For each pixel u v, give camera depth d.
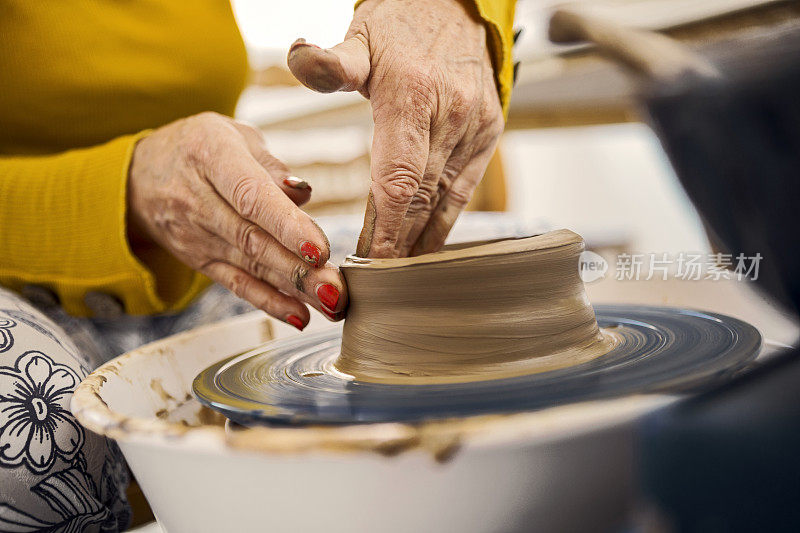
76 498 0.55
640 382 0.41
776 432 0.35
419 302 0.52
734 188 0.65
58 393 0.56
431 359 0.51
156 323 1.03
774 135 0.61
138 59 1.06
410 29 0.61
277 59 2.68
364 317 0.55
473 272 0.50
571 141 2.69
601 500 0.36
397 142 0.58
